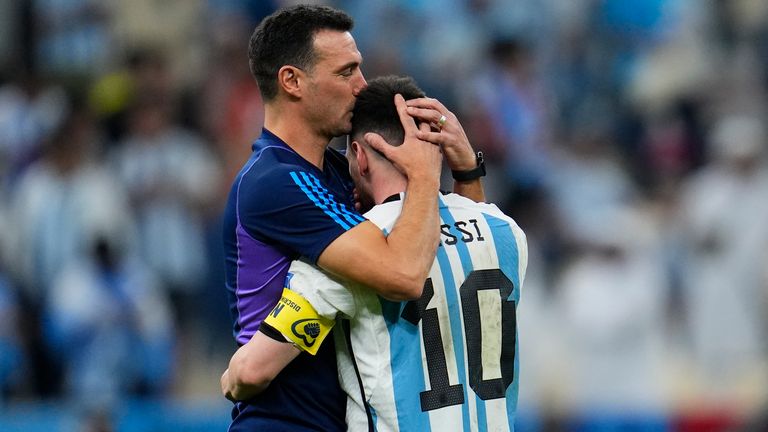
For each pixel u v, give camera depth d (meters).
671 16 52.44
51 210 33.84
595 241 35.38
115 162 36.88
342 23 14.92
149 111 37.81
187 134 39.34
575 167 41.72
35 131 37.84
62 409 30.33
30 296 33.31
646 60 51.00
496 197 38.69
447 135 14.92
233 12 46.47
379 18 47.22
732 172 39.16
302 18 14.77
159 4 48.19
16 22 45.88
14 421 29.73
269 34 14.84
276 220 14.34
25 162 37.06
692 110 46.59
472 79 43.25
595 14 52.00
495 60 43.41
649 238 38.88
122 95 38.38
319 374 14.70
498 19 49.50
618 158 45.88
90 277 32.50
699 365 37.62
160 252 35.62
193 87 42.66
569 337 34.59
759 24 52.47
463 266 14.67
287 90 14.79
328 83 14.73
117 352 32.34
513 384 15.10
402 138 14.68
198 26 46.81
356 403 14.52
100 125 38.00
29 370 32.53
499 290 14.88
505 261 15.01
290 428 14.63
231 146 40.16
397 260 13.89
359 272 13.92
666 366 36.56
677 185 41.94
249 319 14.80
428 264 14.09
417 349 14.34
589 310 34.50
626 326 34.62
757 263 38.19
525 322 34.66
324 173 15.31
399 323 14.33
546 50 50.03
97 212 33.97
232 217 14.94
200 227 36.88
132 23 48.12
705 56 51.72
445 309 14.49
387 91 14.85
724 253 38.41
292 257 14.56
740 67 51.25
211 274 36.56
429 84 42.41
